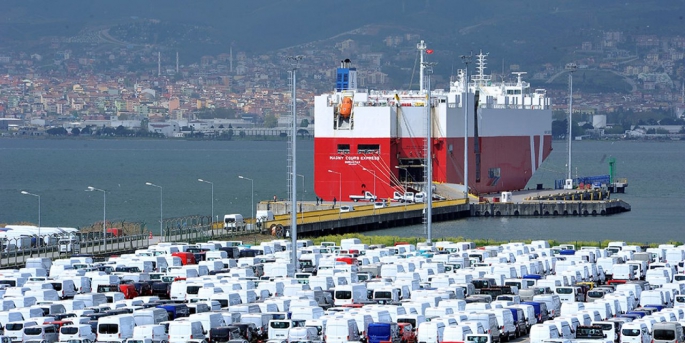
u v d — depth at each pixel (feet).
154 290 634.43
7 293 606.96
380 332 494.18
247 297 590.96
